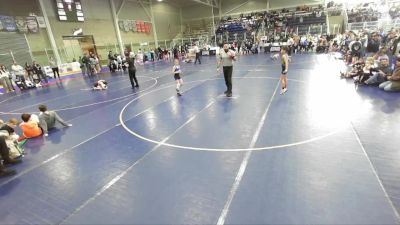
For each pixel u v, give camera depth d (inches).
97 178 178.1
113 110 353.4
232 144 212.7
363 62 439.8
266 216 128.0
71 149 232.2
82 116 338.6
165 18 1408.7
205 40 1333.7
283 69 364.5
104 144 236.4
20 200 161.0
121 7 1106.1
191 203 142.9
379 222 119.1
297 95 352.8
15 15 730.8
